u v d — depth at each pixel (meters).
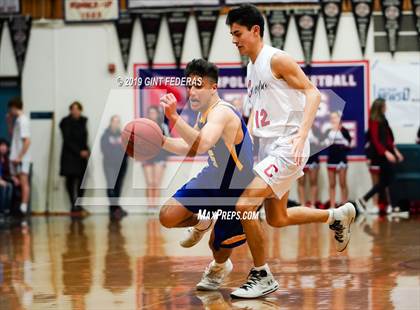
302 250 10.83
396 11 19.39
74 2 20.31
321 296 7.07
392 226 14.66
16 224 16.98
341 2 19.50
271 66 6.88
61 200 20.42
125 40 20.16
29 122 20.50
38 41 20.53
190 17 19.94
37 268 9.58
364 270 8.78
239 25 6.96
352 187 19.45
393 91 19.45
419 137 18.67
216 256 7.44
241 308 6.50
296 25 19.59
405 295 7.08
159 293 7.43
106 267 9.52
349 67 19.55
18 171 19.36
